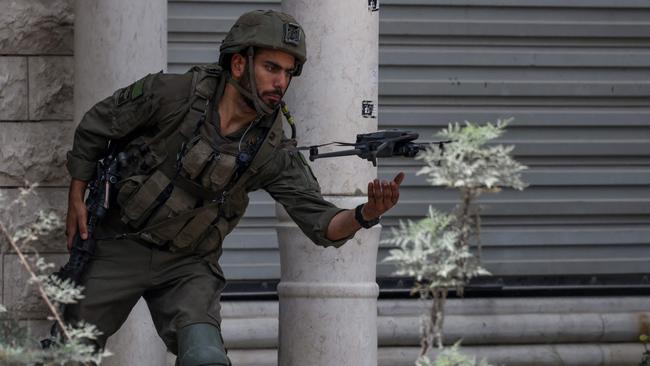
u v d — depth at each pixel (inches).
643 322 866.8
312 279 590.9
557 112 896.3
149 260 498.0
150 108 483.8
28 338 400.5
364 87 595.2
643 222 904.3
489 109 890.7
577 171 896.9
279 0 870.4
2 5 644.7
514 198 887.1
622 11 905.5
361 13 592.7
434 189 877.8
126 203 488.4
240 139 483.5
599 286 890.1
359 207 478.9
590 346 863.7
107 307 499.2
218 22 863.1
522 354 850.8
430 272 384.8
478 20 888.9
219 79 486.3
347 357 589.9
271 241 863.1
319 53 590.6
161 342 639.1
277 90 474.3
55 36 648.4
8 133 644.7
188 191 487.5
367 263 597.3
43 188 647.1
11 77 645.3
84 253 496.4
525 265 887.1
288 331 596.4
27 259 621.9
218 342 479.2
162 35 637.9
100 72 621.9
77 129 498.9
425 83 883.4
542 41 896.9
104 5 620.7
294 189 502.9
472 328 847.7
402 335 836.0
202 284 498.0
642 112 904.9
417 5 883.4
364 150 438.9
